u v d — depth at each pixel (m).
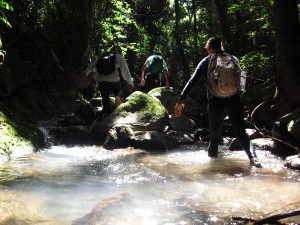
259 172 4.40
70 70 9.98
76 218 2.85
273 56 7.57
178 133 7.02
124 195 3.26
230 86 4.55
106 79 7.91
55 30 10.32
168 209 3.03
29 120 6.86
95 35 11.77
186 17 23.11
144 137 6.20
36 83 8.66
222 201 3.26
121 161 5.06
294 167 4.53
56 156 5.44
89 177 4.14
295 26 5.82
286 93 5.93
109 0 12.39
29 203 3.19
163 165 4.80
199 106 8.95
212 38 4.88
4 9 7.87
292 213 2.30
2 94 7.09
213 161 5.06
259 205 3.15
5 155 5.19
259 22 8.48
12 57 8.11
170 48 20.19
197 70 4.84
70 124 7.61
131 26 17.16
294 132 5.24
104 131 6.73
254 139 6.20
